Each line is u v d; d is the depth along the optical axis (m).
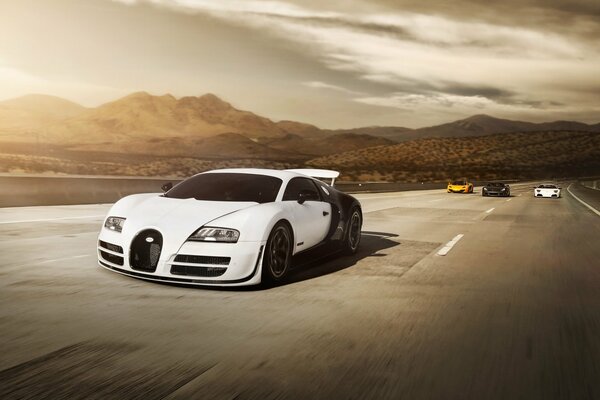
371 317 4.54
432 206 20.45
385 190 39.97
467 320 4.53
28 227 10.50
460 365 3.46
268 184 6.46
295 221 6.04
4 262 6.68
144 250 5.38
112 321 4.23
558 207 21.39
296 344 3.79
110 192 18.59
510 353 3.71
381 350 3.71
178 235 5.23
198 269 5.24
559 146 178.88
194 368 3.28
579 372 3.39
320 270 6.68
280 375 3.21
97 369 3.23
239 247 5.22
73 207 15.73
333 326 4.25
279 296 5.21
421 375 3.27
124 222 5.61
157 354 3.51
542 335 4.14
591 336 4.14
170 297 5.03
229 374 3.20
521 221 14.43
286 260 5.87
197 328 4.10
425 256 7.96
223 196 6.21
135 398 2.84
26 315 4.36
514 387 3.13
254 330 4.09
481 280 6.25
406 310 4.81
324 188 7.50
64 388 2.95
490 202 24.55
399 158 163.88
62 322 4.18
